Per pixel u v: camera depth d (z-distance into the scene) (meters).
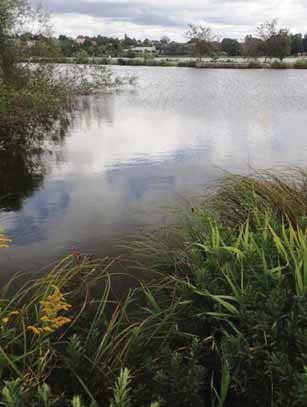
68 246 3.64
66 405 1.49
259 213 2.74
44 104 11.16
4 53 11.18
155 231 3.57
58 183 5.52
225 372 1.52
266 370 1.56
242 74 25.44
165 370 1.61
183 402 1.53
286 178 4.51
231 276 1.92
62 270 2.39
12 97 9.84
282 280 1.80
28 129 9.30
